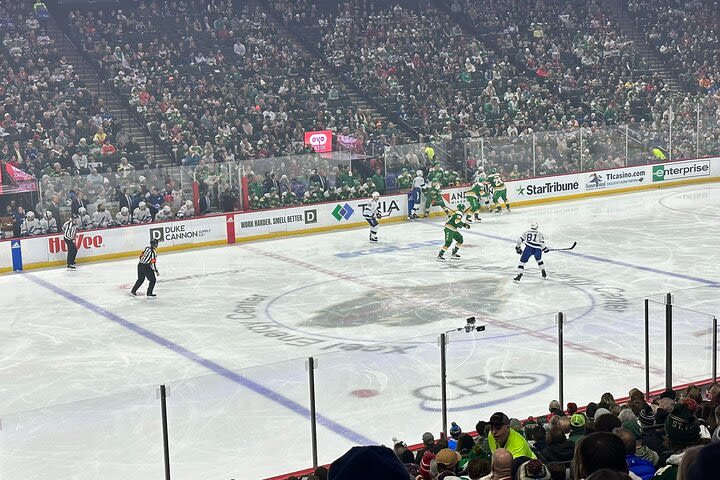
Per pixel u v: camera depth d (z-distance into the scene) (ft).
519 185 115.44
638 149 123.44
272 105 127.95
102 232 92.12
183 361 56.54
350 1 153.79
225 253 93.04
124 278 82.74
